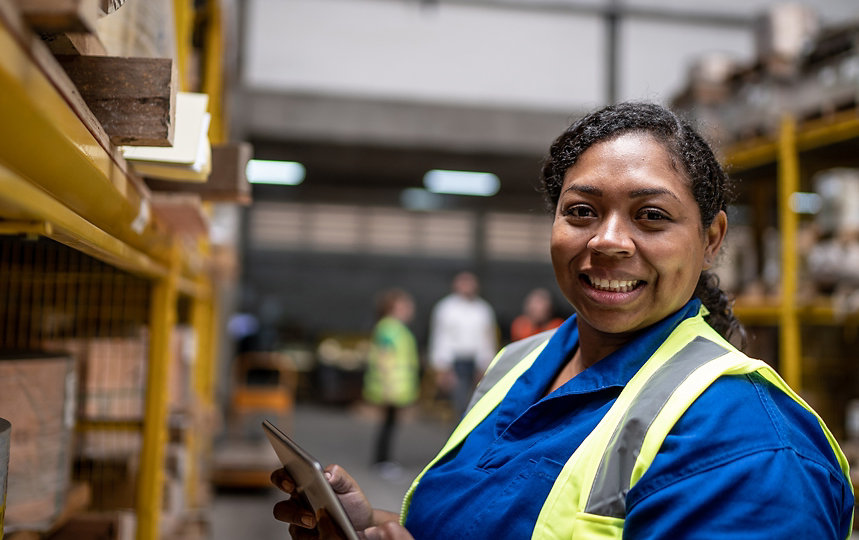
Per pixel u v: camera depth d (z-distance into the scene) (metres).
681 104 4.15
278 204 13.68
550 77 8.34
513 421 1.12
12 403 1.27
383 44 8.14
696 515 0.83
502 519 1.00
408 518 1.18
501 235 14.24
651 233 1.02
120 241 1.23
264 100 7.88
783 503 0.82
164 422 1.91
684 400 0.90
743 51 8.51
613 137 1.06
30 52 0.58
